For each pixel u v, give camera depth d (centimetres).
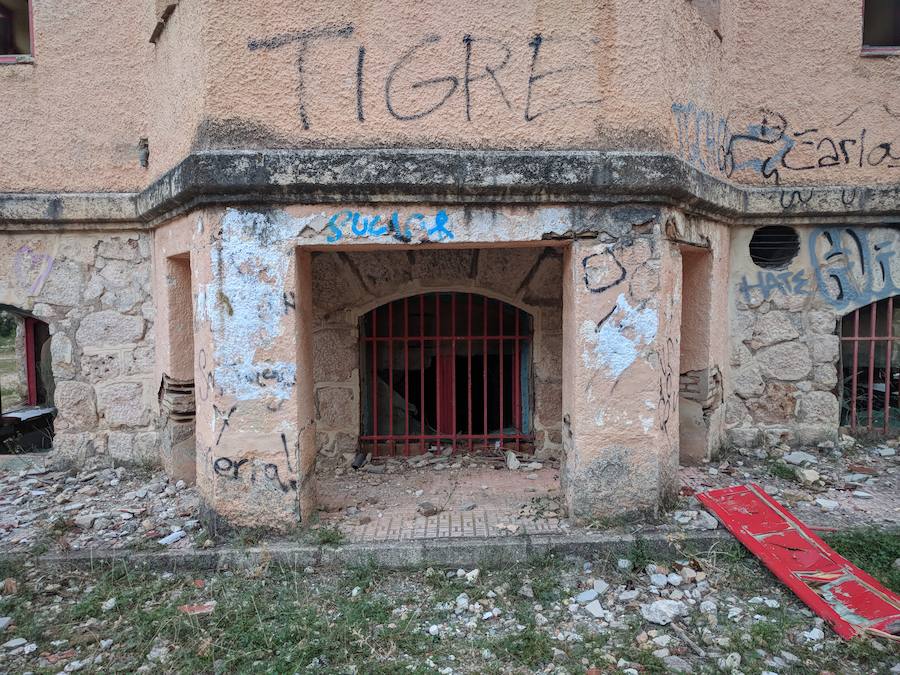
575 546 353
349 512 407
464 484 464
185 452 468
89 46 468
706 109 418
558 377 514
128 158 477
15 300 488
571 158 343
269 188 339
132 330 494
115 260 491
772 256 514
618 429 363
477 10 344
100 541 373
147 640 292
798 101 489
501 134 351
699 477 456
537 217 354
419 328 532
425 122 350
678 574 338
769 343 511
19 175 475
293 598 322
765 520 371
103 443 501
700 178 387
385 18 344
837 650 278
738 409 516
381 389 538
